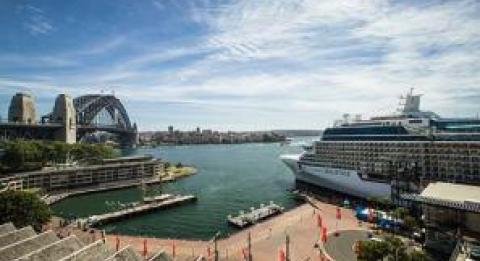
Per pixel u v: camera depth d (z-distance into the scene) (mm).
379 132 177000
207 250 114500
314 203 177250
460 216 114188
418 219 137875
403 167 162125
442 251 106312
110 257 72250
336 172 191625
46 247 74000
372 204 163000
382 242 88062
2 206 113250
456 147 146000
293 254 107688
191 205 194125
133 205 183500
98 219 155125
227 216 168500
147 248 117875
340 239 119438
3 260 71000
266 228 139375
